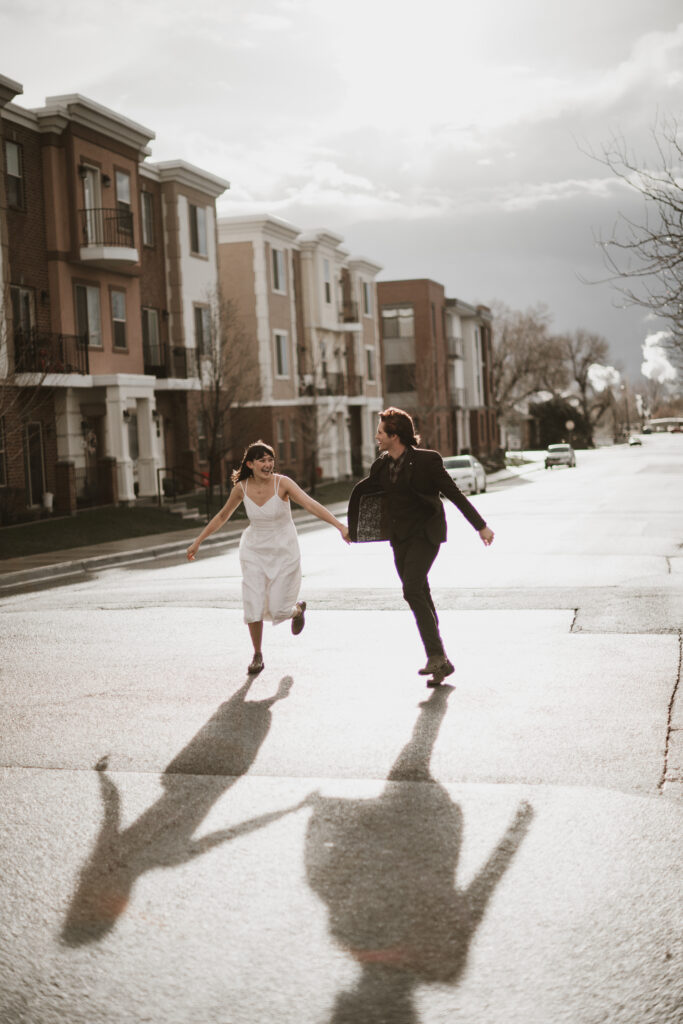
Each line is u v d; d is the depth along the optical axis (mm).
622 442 149125
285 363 47438
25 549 21359
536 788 5418
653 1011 3307
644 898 4098
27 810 5312
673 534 19438
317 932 3893
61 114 29125
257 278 45125
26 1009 3424
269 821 5059
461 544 18734
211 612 11773
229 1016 3352
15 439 24938
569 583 13016
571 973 3547
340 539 21766
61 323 29734
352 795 5395
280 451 46312
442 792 5398
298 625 8789
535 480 49969
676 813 5012
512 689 7594
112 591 14312
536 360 106000
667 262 14555
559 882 4266
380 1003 3398
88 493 30031
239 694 7711
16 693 7965
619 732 6391
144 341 35812
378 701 7352
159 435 35781
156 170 36375
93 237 31172
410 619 10789
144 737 6609
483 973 3564
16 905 4199
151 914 4082
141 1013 3387
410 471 7828
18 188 28641
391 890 4234
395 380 70438
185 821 5094
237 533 25688
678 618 10258
